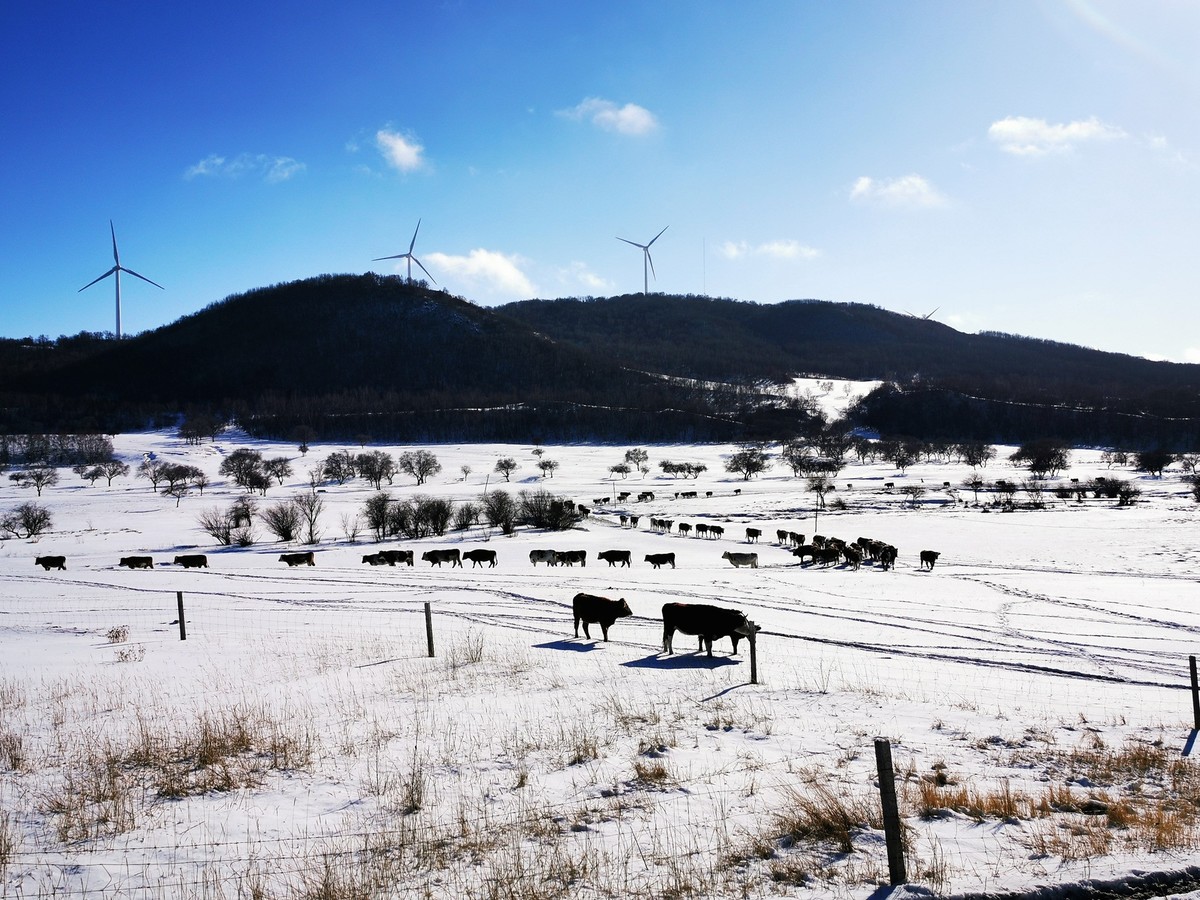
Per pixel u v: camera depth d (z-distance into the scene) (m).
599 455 149.25
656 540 53.28
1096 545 43.88
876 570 36.56
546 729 10.88
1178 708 12.31
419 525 59.00
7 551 54.78
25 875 6.71
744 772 9.02
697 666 15.51
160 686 14.88
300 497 64.19
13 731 11.73
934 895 5.73
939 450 145.88
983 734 10.59
